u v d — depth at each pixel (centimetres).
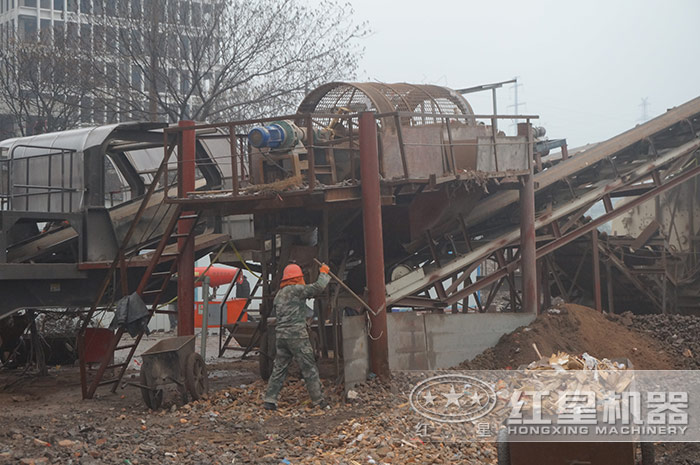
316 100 1675
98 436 1043
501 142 1738
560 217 2005
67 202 1661
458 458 927
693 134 2200
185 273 1527
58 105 3825
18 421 1181
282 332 1249
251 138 1387
